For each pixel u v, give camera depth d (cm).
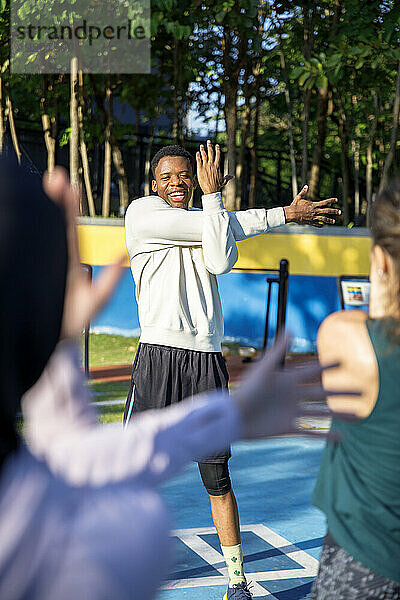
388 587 139
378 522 138
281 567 320
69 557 51
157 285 290
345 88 1255
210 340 291
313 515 385
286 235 984
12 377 54
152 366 289
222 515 277
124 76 1319
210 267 282
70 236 56
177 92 1238
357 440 138
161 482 58
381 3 1001
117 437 58
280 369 64
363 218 1204
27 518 52
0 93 1259
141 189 1500
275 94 1366
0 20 1081
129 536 53
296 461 478
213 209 279
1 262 52
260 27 1133
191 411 61
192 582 297
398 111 1044
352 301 881
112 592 51
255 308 976
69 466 55
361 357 133
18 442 56
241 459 482
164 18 988
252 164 1386
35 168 57
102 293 57
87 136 1288
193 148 1498
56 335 56
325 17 1158
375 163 1330
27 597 51
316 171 1228
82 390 61
